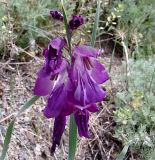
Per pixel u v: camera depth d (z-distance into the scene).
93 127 0.21
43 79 0.12
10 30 0.23
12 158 0.19
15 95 0.21
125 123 0.20
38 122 0.21
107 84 0.23
